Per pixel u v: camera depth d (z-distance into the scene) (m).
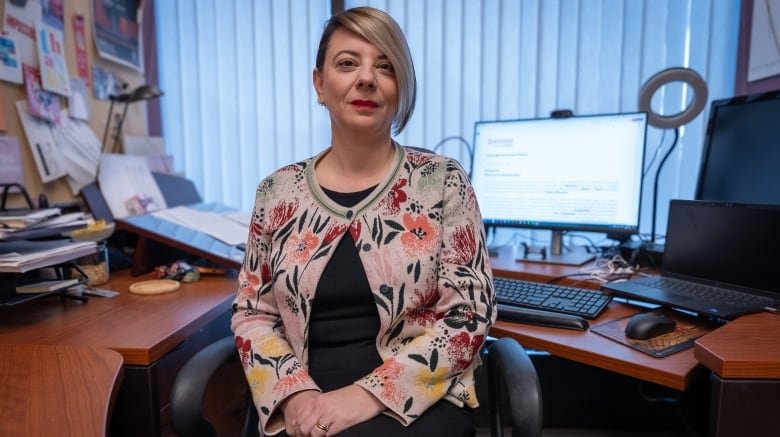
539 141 1.39
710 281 1.06
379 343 0.87
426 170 0.94
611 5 1.72
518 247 1.65
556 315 0.96
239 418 1.28
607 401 1.62
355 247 0.88
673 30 1.70
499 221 1.45
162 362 1.00
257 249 0.98
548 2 1.75
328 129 1.94
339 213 0.90
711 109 1.32
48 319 0.96
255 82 1.94
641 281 1.13
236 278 1.30
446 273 0.88
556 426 1.64
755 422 0.67
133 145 1.75
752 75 1.56
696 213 1.09
